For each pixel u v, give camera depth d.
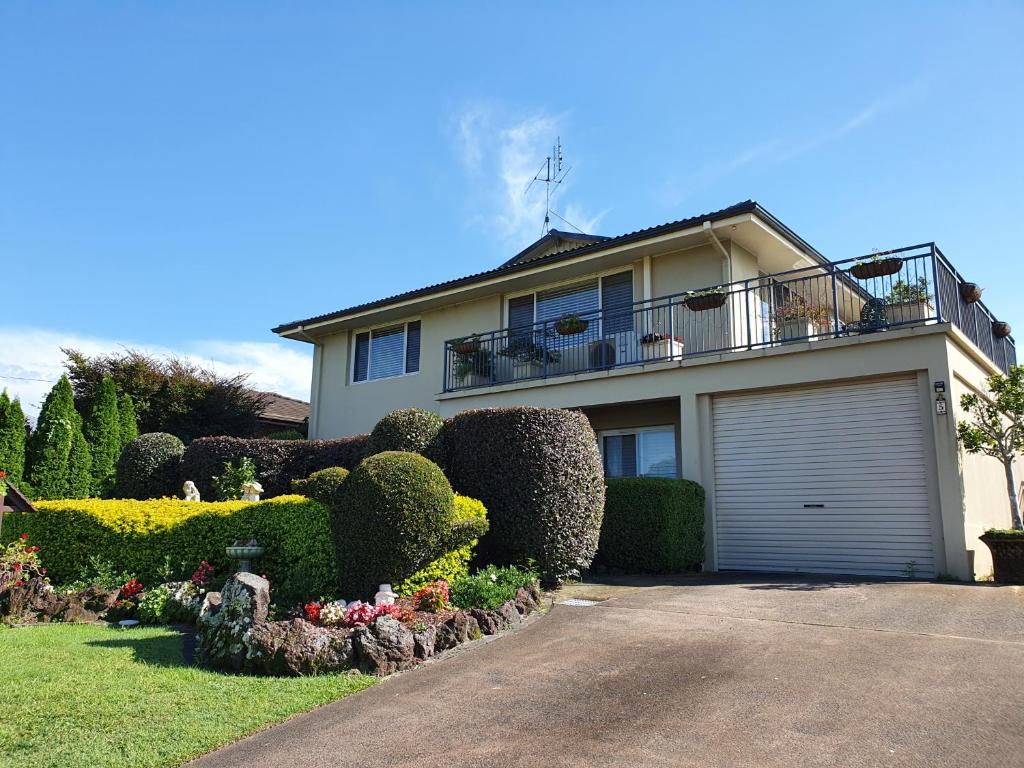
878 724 3.66
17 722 4.12
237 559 7.60
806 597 6.94
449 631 5.69
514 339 14.48
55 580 9.05
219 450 12.52
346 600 6.57
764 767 3.27
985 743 3.39
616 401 11.41
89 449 15.39
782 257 12.99
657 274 13.04
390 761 3.58
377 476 6.59
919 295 9.75
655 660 4.97
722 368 10.40
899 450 8.93
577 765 3.40
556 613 6.66
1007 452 8.62
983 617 5.78
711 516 10.30
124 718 4.19
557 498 7.96
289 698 4.53
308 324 18.34
